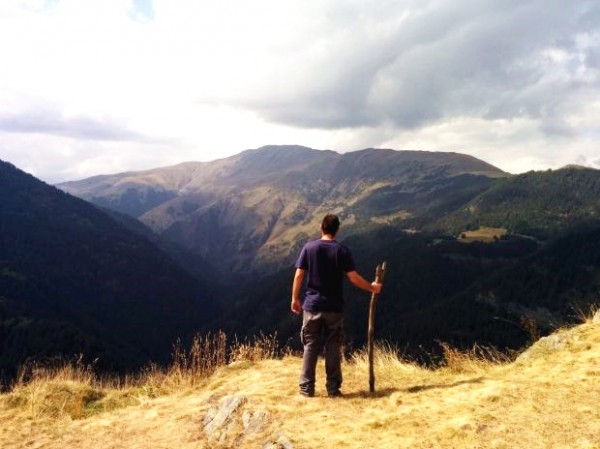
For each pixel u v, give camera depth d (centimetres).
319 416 555
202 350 948
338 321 627
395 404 571
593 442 405
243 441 550
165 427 659
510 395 527
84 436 680
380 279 630
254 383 736
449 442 445
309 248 630
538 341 735
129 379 986
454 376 686
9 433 722
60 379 916
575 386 529
